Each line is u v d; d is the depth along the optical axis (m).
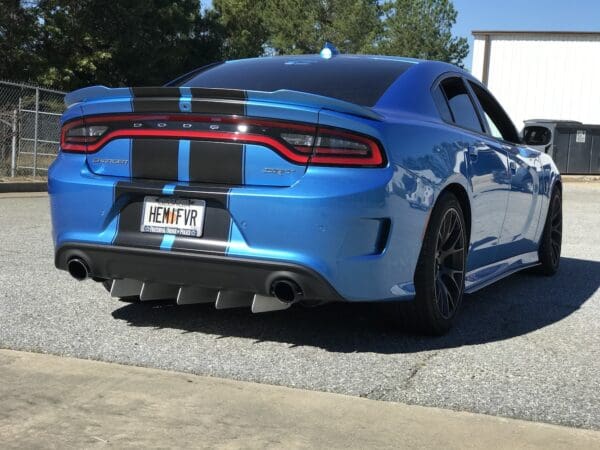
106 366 3.18
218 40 36.78
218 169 3.27
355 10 55.66
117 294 3.70
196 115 3.28
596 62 30.47
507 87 31.55
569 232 9.16
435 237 3.61
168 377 3.06
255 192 3.17
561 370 3.31
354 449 2.42
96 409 2.69
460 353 3.54
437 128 3.75
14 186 12.41
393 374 3.19
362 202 3.11
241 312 4.22
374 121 3.26
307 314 4.21
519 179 4.88
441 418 2.70
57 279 4.96
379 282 3.26
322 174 3.12
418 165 3.42
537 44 31.00
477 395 2.96
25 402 2.74
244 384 3.00
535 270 5.95
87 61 24.55
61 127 3.74
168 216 3.35
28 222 8.13
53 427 2.53
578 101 30.81
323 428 2.58
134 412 2.67
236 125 3.22
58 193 3.59
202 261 3.25
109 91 3.42
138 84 27.75
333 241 3.10
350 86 3.80
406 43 50.97
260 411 2.71
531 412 2.79
